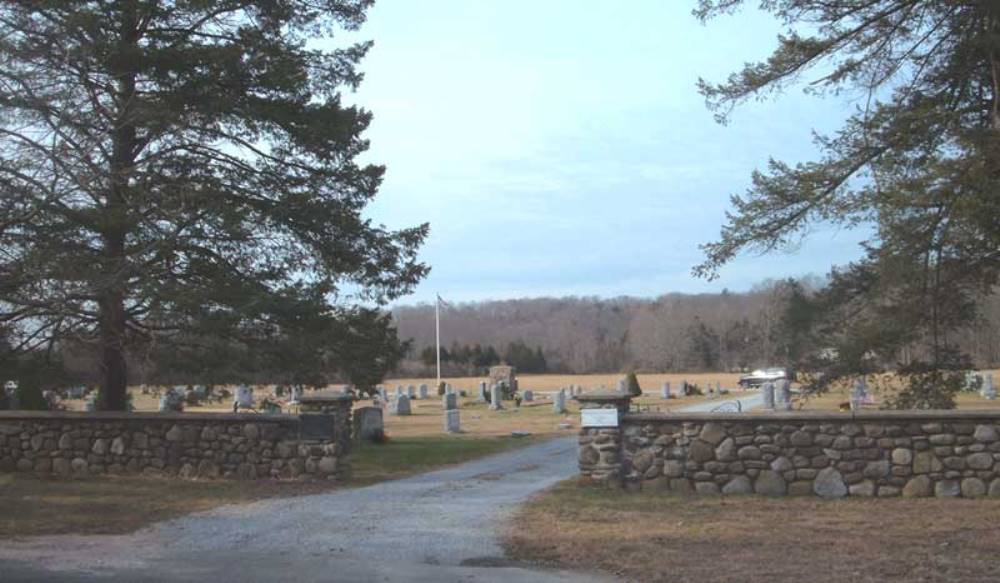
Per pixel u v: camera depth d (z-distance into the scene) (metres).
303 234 18.59
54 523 10.67
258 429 14.66
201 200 16.14
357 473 15.68
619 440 12.59
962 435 11.41
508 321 144.00
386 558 8.51
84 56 14.12
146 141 16.09
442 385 60.53
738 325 117.00
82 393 20.64
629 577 7.54
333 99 19.52
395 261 19.86
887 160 13.36
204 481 14.22
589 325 139.75
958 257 13.56
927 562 7.70
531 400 47.94
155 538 9.71
